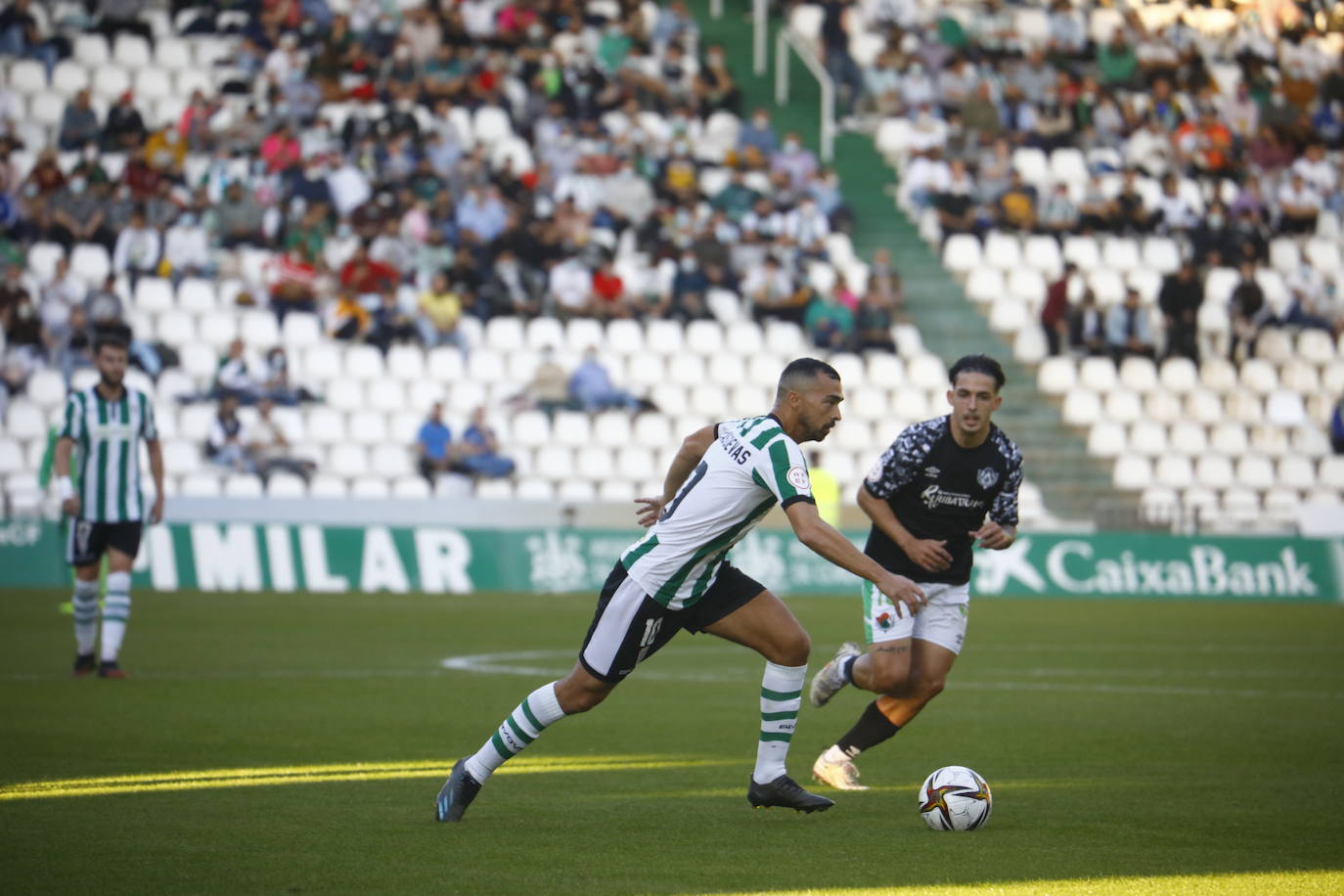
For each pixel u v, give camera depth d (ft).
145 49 313.12
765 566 254.06
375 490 259.19
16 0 305.73
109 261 274.57
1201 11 383.04
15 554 238.48
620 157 308.19
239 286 277.03
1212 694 133.18
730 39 366.63
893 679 81.20
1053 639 188.55
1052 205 325.42
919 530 83.25
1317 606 248.73
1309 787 83.41
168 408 259.19
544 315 288.71
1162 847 65.26
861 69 355.15
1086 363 303.48
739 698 127.24
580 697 70.23
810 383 71.10
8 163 278.46
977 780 69.67
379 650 160.04
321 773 85.15
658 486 274.77
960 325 308.81
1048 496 288.71
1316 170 348.18
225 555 239.50
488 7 332.39
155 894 55.16
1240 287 312.29
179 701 117.91
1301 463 303.68
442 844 64.85
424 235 286.66
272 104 300.40
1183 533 274.57
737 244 301.63
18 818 70.49
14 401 253.85
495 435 265.54
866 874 59.00
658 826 69.97
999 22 367.45
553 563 250.57
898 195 333.83
